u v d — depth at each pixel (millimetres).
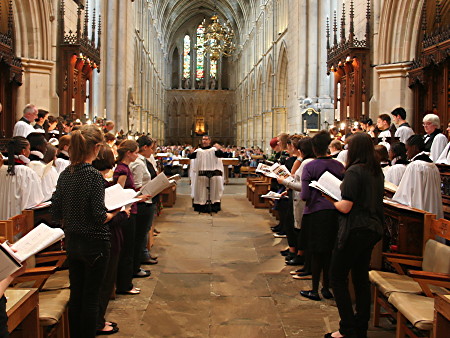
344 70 14469
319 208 5480
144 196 5836
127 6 23312
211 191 12773
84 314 4055
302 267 7223
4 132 11133
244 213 12703
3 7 11906
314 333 4766
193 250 8328
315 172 5445
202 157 12734
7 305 3166
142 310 5375
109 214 4188
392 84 12445
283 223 9562
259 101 43031
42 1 12320
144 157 7418
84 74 14938
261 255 7992
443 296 3250
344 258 4402
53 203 4090
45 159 6422
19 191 5500
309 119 20500
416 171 5941
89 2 20188
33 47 12500
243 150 32875
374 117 12750
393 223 5727
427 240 4727
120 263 5840
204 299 5777
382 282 4539
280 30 32531
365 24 13500
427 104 11383
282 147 8531
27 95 12445
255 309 5445
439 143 7379
